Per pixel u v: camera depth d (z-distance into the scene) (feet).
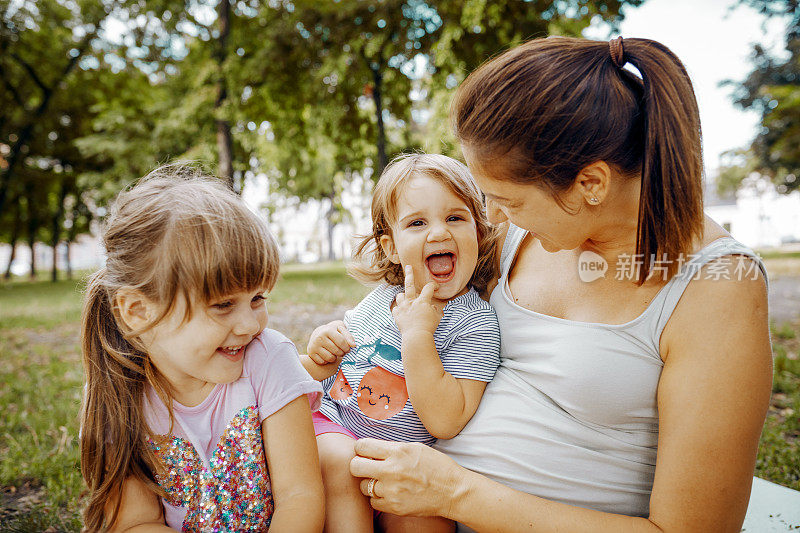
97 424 3.99
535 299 4.55
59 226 84.07
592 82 3.55
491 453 4.19
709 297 3.48
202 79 43.73
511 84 3.58
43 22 59.67
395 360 4.89
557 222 3.78
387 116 46.80
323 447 4.50
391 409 4.74
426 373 4.32
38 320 29.50
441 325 4.84
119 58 56.65
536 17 33.14
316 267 87.10
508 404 4.27
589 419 3.92
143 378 4.07
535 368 4.17
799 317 23.00
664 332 3.66
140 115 55.57
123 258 3.71
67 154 70.03
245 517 4.01
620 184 3.71
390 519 4.23
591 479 3.91
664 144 3.40
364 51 40.09
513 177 3.63
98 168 71.05
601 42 3.84
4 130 63.72
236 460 4.02
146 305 3.69
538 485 3.97
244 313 3.80
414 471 3.87
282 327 23.13
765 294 3.48
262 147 55.31
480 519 3.74
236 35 44.75
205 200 3.75
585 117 3.48
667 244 3.51
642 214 3.51
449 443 4.56
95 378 4.00
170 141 51.29
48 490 7.82
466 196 5.01
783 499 5.32
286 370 4.19
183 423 3.97
